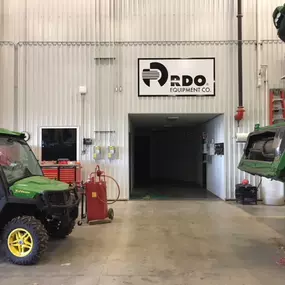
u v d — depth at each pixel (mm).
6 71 8398
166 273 3697
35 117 8430
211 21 8398
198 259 4160
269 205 7934
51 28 8438
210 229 5648
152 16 8422
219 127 8859
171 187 11609
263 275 3656
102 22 8445
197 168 12656
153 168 15117
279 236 5219
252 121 8406
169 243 4836
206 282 3457
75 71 8445
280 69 8367
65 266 3912
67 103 8453
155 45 8398
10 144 4465
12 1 8422
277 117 8305
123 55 8430
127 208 7543
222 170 8641
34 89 8430
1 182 4008
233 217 6602
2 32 8398
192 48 8391
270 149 4219
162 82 8398
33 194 4035
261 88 8398
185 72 8391
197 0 8414
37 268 3854
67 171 7547
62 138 8453
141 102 8438
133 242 4879
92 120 8469
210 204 8070
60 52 8453
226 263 4027
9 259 3990
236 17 8383
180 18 8406
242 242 4898
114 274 3664
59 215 4398
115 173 8477
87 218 6078
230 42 8383
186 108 8391
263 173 4152
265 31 8383
